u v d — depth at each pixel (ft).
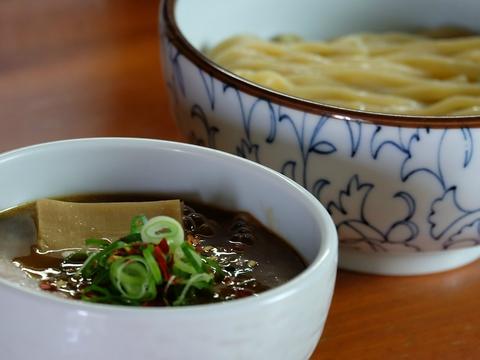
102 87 2.06
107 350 1.00
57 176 1.30
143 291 1.08
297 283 1.05
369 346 1.41
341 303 1.50
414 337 1.43
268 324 1.03
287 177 1.36
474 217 1.45
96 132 1.88
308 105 1.39
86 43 2.26
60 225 1.23
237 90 1.44
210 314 1.00
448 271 1.60
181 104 1.58
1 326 1.03
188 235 1.25
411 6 2.17
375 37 2.08
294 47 1.97
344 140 1.39
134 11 2.46
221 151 1.41
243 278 1.18
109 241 1.22
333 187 1.44
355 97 1.74
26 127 1.88
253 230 1.28
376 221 1.45
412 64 1.94
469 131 1.37
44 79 2.07
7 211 1.26
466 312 1.50
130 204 1.27
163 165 1.32
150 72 2.15
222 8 1.98
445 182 1.40
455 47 2.00
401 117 1.37
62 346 1.01
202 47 1.94
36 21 2.35
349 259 1.57
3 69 2.09
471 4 2.12
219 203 1.32
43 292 1.05
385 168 1.40
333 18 2.15
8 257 1.18
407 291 1.54
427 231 1.46
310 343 1.12
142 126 1.92
